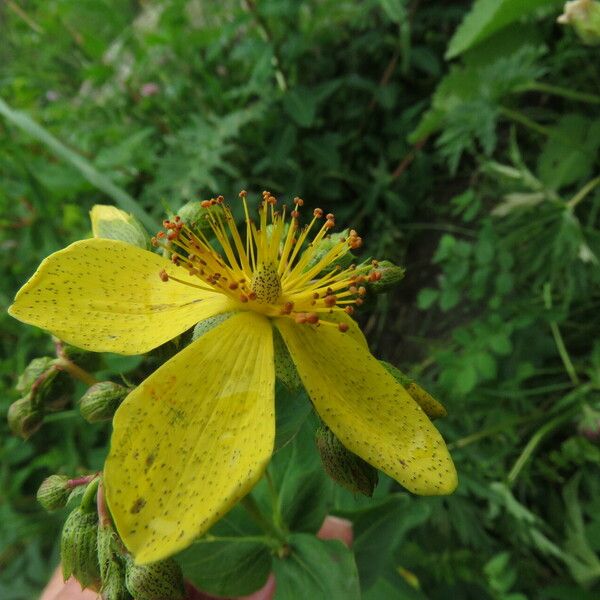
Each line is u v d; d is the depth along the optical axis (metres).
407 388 0.05
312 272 0.05
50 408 0.06
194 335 0.05
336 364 0.05
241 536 0.06
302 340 0.05
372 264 0.05
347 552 0.05
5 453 0.10
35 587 0.10
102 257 0.05
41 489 0.05
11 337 0.12
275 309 0.05
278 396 0.05
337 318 0.05
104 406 0.05
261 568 0.05
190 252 0.05
